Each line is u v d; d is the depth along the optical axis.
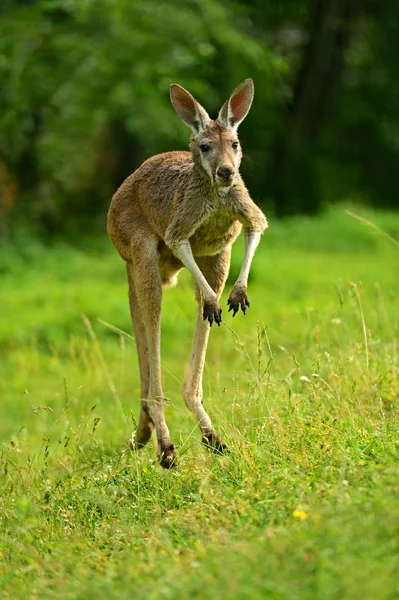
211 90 31.84
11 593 7.81
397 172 46.75
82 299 23.34
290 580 6.63
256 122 38.44
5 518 9.74
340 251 31.41
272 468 9.43
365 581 6.39
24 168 37.78
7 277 28.38
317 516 7.53
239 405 11.15
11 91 31.33
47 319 21.59
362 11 43.44
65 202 42.00
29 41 31.53
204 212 10.34
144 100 30.22
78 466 11.47
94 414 14.51
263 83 32.69
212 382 13.96
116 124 39.25
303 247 31.98
